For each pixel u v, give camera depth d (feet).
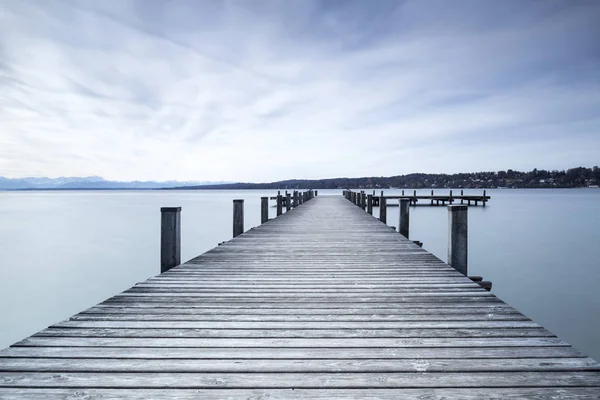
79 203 201.98
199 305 9.45
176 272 13.14
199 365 6.31
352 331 7.79
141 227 81.51
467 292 10.65
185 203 184.44
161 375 5.99
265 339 7.37
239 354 6.72
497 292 30.53
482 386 5.74
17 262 45.88
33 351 6.71
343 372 6.14
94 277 38.81
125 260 47.01
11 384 5.67
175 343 7.13
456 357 6.62
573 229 71.56
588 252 47.83
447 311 9.03
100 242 60.75
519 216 100.94
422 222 80.59
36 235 68.64
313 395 5.52
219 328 7.91
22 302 30.68
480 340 7.32
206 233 66.69
